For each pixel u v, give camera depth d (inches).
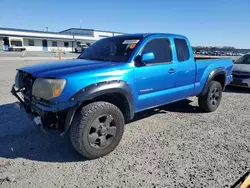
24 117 202.8
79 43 2445.9
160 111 229.3
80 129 124.4
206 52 2046.0
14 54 1322.6
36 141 155.9
